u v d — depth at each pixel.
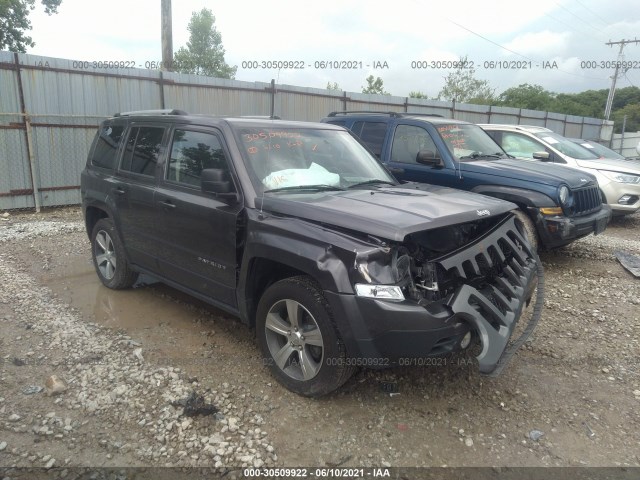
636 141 35.72
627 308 5.41
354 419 3.29
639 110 55.44
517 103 44.12
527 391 3.70
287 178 3.96
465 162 6.82
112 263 5.50
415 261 3.30
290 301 3.43
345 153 4.64
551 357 4.23
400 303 2.99
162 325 4.66
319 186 4.05
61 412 3.26
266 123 4.35
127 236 5.01
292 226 3.39
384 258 3.06
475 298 3.20
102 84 10.46
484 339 3.08
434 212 3.39
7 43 23.16
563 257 7.39
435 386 3.70
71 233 8.11
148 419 3.19
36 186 9.86
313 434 3.13
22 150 9.69
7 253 6.88
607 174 9.73
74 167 10.45
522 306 3.57
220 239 3.85
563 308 5.36
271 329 3.60
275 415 3.30
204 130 4.20
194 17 29.12
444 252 3.52
